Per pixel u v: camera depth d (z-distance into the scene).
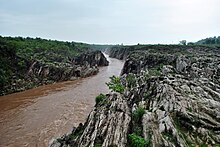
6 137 45.84
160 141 30.50
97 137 33.00
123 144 31.16
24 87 87.94
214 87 47.81
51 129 49.19
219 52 110.19
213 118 36.06
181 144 29.69
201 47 135.50
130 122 36.91
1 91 78.88
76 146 33.09
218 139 31.52
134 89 55.12
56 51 152.38
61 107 64.25
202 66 67.19
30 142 43.56
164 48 143.38
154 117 35.94
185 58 80.50
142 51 146.62
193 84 47.94
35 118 55.88
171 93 41.88
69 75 110.44
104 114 38.69
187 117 35.16
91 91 83.56
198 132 32.94
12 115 58.19
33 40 174.00
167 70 67.88
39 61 108.94
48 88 90.12
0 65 89.12
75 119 54.72
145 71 77.44
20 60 103.81
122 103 43.50
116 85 65.69
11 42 125.88
